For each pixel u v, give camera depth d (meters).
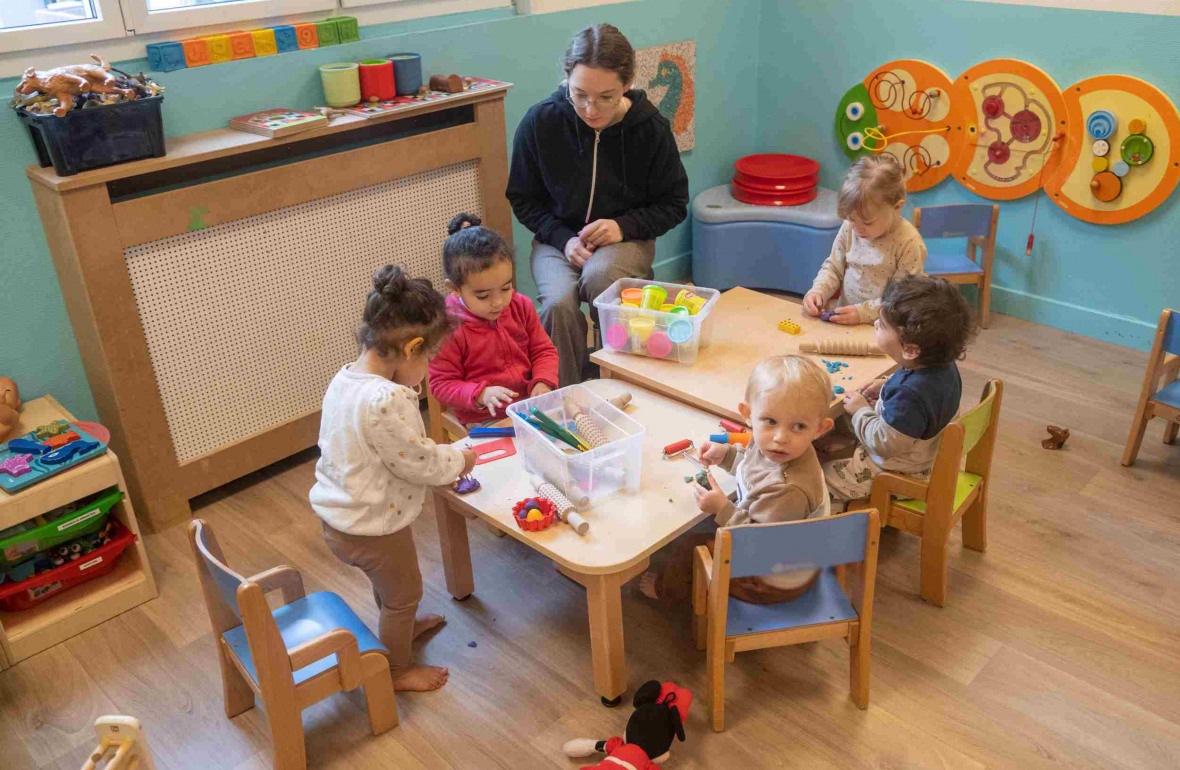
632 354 2.35
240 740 1.85
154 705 1.94
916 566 2.28
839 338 2.37
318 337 2.69
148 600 2.24
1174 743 1.78
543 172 2.83
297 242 2.55
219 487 2.69
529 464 1.97
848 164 3.88
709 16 3.72
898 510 2.10
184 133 2.42
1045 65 3.22
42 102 2.04
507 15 3.14
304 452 2.87
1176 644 2.02
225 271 2.42
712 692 1.80
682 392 2.15
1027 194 3.40
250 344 2.54
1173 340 2.42
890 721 1.85
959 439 1.94
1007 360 3.24
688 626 2.11
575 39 2.52
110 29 2.31
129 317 2.27
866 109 3.73
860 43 3.67
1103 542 2.33
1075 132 3.21
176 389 2.42
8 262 2.23
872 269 2.50
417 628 2.09
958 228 3.38
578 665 2.01
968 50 3.39
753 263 3.78
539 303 2.75
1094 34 3.08
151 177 2.37
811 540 1.66
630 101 2.77
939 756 1.77
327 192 2.55
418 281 1.77
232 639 1.79
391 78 2.66
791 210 3.64
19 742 1.87
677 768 1.75
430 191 2.82
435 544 2.41
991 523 2.41
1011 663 1.98
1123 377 3.11
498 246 2.09
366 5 2.79
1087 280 3.36
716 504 1.79
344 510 1.77
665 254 3.98
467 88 2.82
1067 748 1.78
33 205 2.22
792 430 1.71
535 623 2.13
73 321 2.34
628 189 2.86
